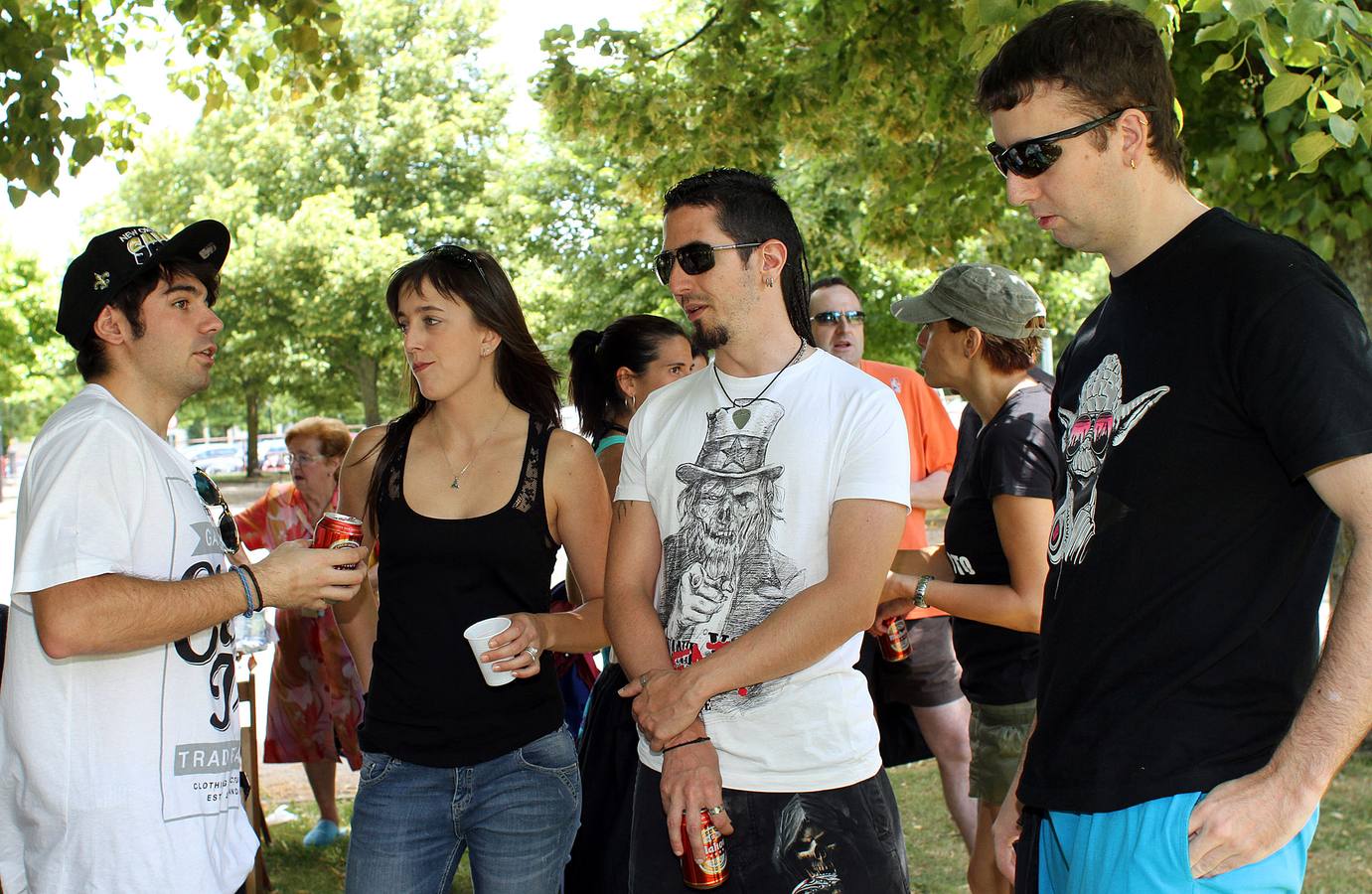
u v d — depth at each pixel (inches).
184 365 88.1
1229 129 196.5
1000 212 281.1
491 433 103.0
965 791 153.4
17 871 81.2
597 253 671.8
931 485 170.9
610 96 285.7
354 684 180.1
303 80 233.3
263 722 270.4
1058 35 66.7
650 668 81.5
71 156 184.9
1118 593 67.0
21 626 79.6
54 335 1071.6
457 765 96.7
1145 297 68.2
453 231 1020.5
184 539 84.2
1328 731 57.1
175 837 80.4
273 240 964.0
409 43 1087.6
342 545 90.1
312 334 970.7
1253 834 59.5
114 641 75.7
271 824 205.2
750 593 80.5
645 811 85.0
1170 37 101.7
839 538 78.5
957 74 237.5
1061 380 77.8
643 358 138.3
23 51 173.9
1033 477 106.3
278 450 1854.1
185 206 1107.9
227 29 223.9
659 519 86.7
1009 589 108.0
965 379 118.4
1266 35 107.1
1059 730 70.3
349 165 1060.5
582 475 103.2
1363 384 58.1
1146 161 67.0
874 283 498.9
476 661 95.0
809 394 82.3
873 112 272.8
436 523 98.9
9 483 1893.5
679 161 304.7
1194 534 64.4
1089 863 67.4
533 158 1005.8
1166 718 64.7
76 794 77.7
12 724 79.4
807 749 78.4
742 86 284.8
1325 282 61.4
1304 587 63.9
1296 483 62.3
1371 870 158.2
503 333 101.7
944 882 164.2
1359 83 107.7
